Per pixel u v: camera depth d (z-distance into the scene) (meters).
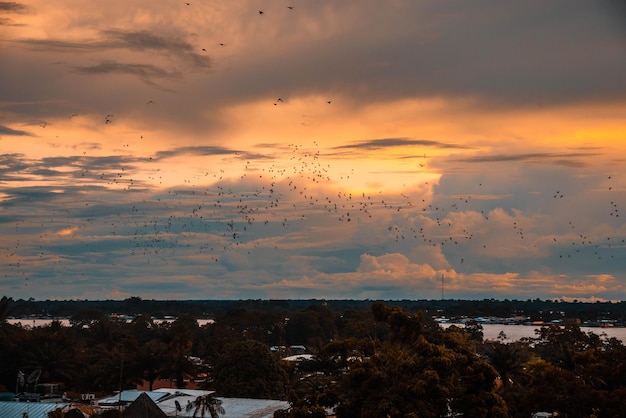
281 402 103.38
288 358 167.00
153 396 110.94
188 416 97.25
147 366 145.00
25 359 147.25
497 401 74.81
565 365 121.62
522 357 119.62
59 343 157.88
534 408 84.25
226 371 119.50
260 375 118.62
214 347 171.62
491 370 75.75
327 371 126.44
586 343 151.75
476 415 72.88
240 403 103.25
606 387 90.25
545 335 155.25
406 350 83.12
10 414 99.81
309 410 74.75
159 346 151.50
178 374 146.50
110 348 171.12
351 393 75.88
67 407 101.50
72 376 149.12
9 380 148.00
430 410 71.69
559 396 82.62
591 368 88.19
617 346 93.69
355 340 82.69
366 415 71.06
